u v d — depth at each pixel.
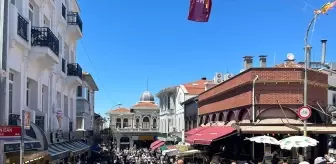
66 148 21.73
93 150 42.62
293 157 20.39
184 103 42.56
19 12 15.52
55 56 18.34
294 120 20.94
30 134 13.73
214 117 30.12
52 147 19.45
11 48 14.10
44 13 19.95
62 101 24.94
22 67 15.75
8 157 13.09
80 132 33.66
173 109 50.66
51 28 21.38
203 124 33.41
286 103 21.12
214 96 29.11
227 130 21.05
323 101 22.52
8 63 13.72
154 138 74.00
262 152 22.08
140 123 83.25
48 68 19.67
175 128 48.34
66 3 27.00
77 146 26.16
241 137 23.23
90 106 45.69
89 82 42.47
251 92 21.44
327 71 28.23
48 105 20.52
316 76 22.17
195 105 37.72
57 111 22.30
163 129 56.84
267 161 20.30
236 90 23.89
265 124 20.45
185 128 42.53
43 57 17.42
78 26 27.05
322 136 22.83
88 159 36.06
